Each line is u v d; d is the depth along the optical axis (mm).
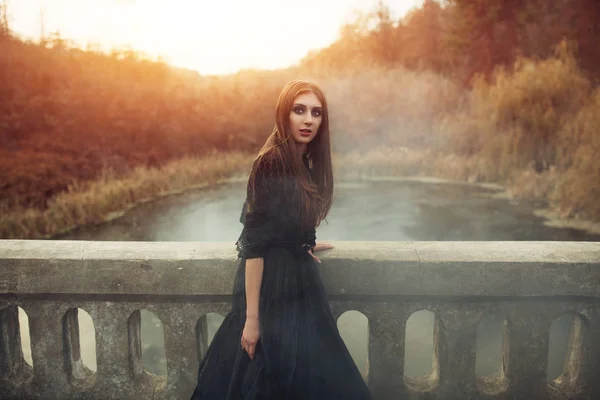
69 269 1730
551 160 10336
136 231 7086
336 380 1429
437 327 1817
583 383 1770
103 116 10531
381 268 1682
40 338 1825
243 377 1402
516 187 9312
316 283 1469
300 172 1387
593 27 11023
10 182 7828
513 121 11016
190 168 11578
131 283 1730
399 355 1786
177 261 1718
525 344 1752
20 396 1858
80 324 3455
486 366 2879
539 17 11906
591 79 10789
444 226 6934
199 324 1847
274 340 1367
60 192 8414
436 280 1677
